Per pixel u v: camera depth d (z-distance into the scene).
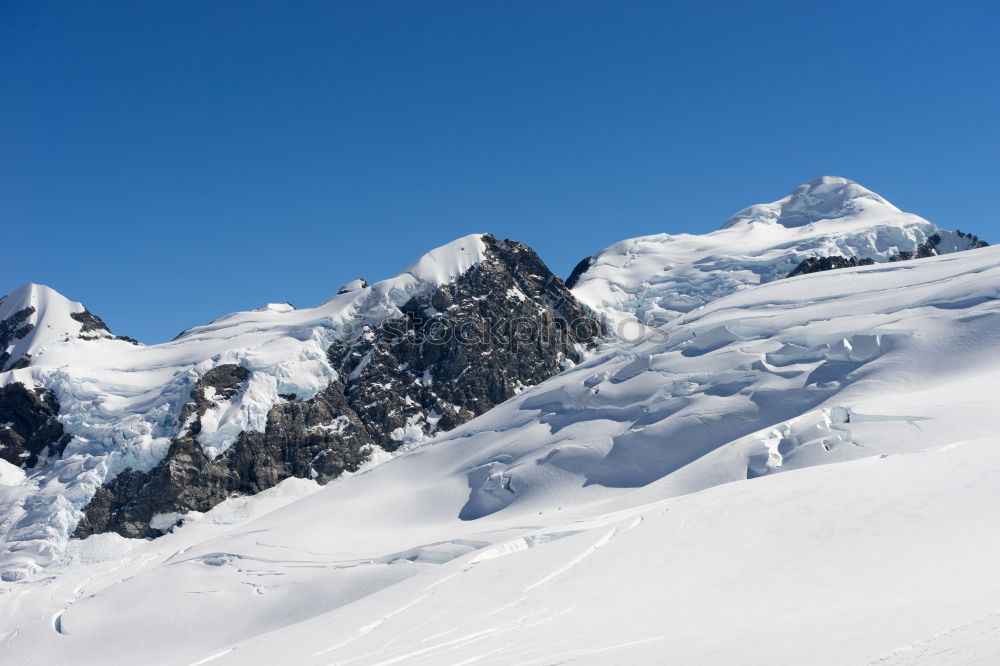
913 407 75.38
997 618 19.00
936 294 106.56
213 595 83.69
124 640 78.50
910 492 42.00
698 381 110.12
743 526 43.97
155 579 88.81
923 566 31.31
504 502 102.75
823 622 23.28
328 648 40.97
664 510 51.91
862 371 95.38
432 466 120.25
